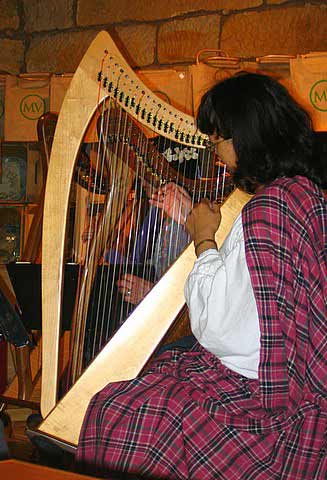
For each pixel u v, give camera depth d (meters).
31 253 2.44
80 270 2.01
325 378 1.42
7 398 2.14
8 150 4.01
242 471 1.45
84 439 1.53
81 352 1.91
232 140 1.60
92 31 4.37
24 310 2.12
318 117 2.84
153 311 1.76
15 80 3.40
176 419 1.49
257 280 1.42
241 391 1.50
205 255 1.58
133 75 1.84
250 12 3.99
